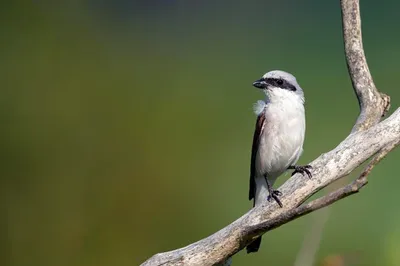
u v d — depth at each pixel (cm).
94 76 1455
